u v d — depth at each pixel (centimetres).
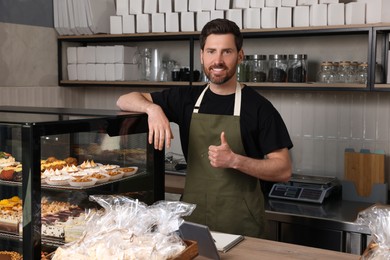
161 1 402
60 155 167
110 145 192
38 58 421
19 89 405
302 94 390
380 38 355
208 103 254
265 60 371
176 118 263
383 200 342
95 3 420
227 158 230
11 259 164
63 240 168
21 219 161
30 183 155
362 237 299
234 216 248
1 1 386
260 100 251
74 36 431
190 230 173
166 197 375
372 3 331
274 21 359
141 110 225
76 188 173
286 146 249
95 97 470
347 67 344
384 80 348
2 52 389
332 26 338
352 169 352
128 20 416
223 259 177
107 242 135
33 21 415
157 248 137
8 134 158
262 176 239
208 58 241
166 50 438
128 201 155
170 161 425
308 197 343
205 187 251
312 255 182
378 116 366
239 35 242
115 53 422
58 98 445
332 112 380
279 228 324
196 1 388
